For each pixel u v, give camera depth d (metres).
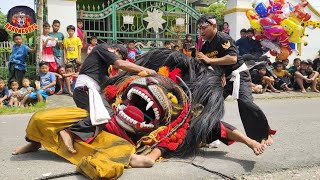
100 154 3.65
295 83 11.54
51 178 3.52
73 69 9.76
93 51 4.30
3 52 10.50
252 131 4.27
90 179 3.47
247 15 11.84
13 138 5.36
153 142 4.04
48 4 10.36
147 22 12.02
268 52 13.35
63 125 3.97
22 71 9.51
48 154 4.26
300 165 4.11
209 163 3.99
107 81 4.47
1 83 8.52
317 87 11.76
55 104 8.41
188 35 10.52
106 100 4.27
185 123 4.21
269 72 11.21
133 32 11.76
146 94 4.02
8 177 3.52
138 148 4.05
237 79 4.34
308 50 14.50
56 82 9.68
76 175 3.61
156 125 4.15
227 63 4.29
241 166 3.96
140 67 4.24
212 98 4.29
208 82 4.40
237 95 4.28
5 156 4.23
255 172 3.90
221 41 4.33
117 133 4.11
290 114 7.51
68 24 10.56
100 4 13.75
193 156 4.23
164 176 3.58
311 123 6.39
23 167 3.79
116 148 3.79
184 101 4.29
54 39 9.73
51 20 10.41
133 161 3.75
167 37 12.34
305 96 10.51
